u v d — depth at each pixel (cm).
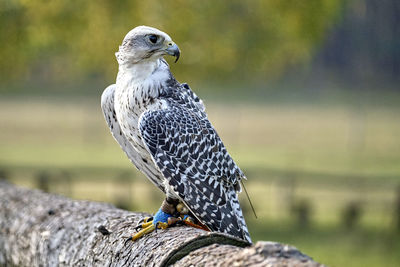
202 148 537
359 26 7419
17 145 4516
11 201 722
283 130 5900
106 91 579
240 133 5600
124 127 559
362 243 1677
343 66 8262
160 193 2205
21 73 2002
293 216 2003
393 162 3772
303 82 8600
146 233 490
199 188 526
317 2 1862
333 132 5778
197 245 421
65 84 8469
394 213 1891
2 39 1847
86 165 3319
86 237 547
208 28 1873
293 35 1938
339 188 2436
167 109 540
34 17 1814
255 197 2284
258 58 1953
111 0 1766
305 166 3425
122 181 2331
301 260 370
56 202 669
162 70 561
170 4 1773
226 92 8569
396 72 8131
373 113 7375
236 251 400
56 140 4984
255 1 1920
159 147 528
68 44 1909
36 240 614
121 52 552
